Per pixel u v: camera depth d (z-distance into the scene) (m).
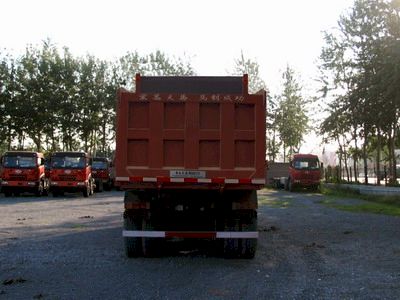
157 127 10.16
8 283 8.06
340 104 41.16
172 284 8.12
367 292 7.69
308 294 7.52
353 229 15.48
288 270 9.36
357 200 29.03
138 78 10.88
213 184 10.11
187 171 10.11
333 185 42.03
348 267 9.67
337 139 44.19
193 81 10.85
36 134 49.28
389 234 14.38
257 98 10.16
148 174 10.11
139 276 8.71
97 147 52.72
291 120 52.16
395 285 8.16
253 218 10.31
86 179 30.98
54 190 30.95
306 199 29.92
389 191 29.97
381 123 32.06
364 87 30.02
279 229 15.48
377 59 25.91
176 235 10.20
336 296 7.43
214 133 10.15
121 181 10.10
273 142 53.12
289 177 40.28
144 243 10.41
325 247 12.08
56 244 12.08
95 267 9.46
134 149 10.18
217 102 10.16
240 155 10.14
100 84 52.47
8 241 12.52
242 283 8.24
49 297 7.25
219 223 10.49
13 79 48.38
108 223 16.50
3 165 30.72
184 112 10.20
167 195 10.42
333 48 41.28
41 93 48.84
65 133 50.25
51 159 30.98
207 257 10.70
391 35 24.58
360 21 36.25
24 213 19.86
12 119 47.59
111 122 52.31
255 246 10.30
